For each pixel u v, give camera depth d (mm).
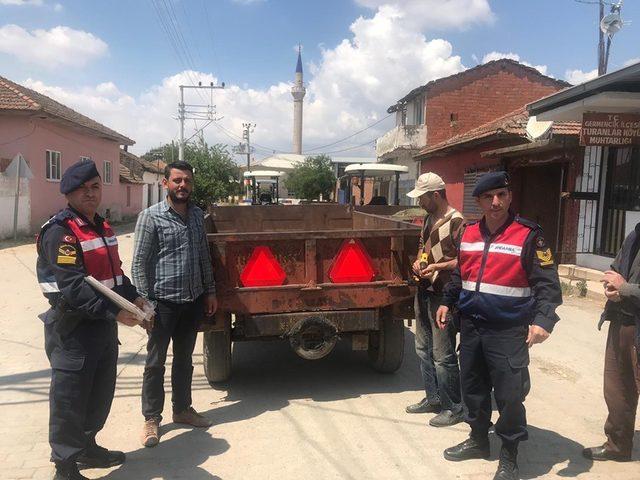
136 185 36000
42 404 4422
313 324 4320
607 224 10375
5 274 10711
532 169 13406
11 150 18625
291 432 3980
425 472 3416
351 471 3424
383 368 5145
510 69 23953
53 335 3047
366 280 4539
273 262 4391
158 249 3783
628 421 3459
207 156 34750
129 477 3350
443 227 3934
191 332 4008
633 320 3336
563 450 3719
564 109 6906
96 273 3105
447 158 19078
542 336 3076
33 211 19000
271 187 21703
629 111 6992
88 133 23719
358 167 13273
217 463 3523
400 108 28344
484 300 3205
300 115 90125
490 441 3859
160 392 3895
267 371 5375
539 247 3141
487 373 3445
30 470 3377
